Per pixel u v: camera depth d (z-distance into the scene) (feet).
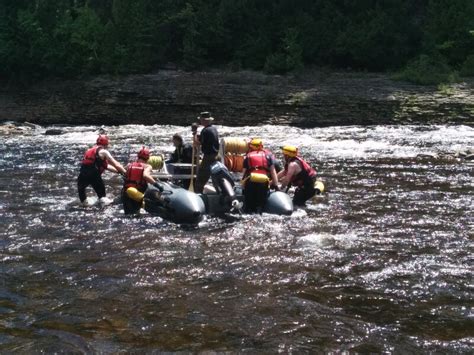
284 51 112.98
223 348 14.69
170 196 28.96
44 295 18.56
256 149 30.37
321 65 111.75
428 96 86.48
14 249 23.82
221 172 29.84
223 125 93.15
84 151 60.13
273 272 20.48
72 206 32.37
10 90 112.47
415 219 28.37
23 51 112.37
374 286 19.02
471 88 88.58
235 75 104.88
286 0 117.91
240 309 17.19
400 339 15.12
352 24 110.63
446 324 16.02
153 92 100.37
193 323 16.24
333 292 18.52
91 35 114.01
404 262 21.48
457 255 22.31
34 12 116.88
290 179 31.35
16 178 42.47
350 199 33.50
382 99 87.04
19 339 15.34
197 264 21.50
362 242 24.29
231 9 117.08
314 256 22.34
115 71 111.55
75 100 105.91
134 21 115.55
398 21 111.14
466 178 39.73
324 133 75.00
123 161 53.01
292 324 16.11
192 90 98.84
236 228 26.96
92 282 19.70
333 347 14.69
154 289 18.94
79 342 15.12
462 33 103.50
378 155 52.49
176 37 120.78
